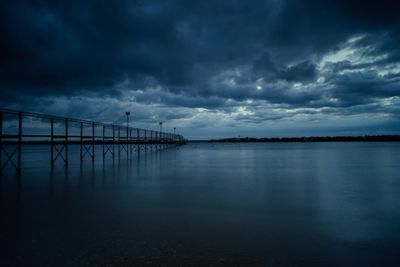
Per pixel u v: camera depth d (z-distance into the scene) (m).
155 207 6.31
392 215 5.57
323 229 4.67
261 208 6.20
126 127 27.09
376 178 11.43
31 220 5.21
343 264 3.31
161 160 23.58
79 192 8.30
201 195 7.80
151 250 3.75
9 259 3.48
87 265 3.30
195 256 3.54
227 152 40.47
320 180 10.91
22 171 14.50
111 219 5.29
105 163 20.42
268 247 3.85
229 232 4.51
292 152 38.94
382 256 3.54
